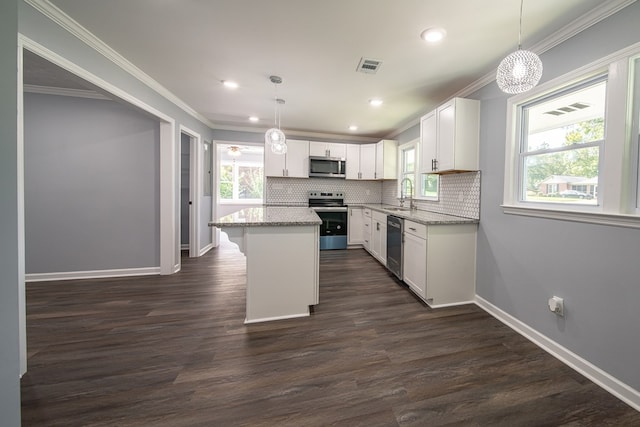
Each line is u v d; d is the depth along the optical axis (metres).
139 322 2.17
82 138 3.17
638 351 1.34
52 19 1.71
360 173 5.17
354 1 1.56
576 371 1.60
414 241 2.75
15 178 0.81
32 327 2.07
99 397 1.37
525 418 1.26
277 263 2.24
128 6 1.65
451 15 1.66
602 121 1.60
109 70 2.23
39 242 3.11
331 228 4.98
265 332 2.04
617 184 1.44
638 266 1.34
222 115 4.14
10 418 0.81
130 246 3.38
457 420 1.25
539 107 2.02
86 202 3.22
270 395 1.40
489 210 2.42
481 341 1.93
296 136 5.21
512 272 2.15
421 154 3.19
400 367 1.63
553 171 1.91
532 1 1.50
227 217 2.47
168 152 3.34
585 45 1.61
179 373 1.56
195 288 2.96
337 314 2.36
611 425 1.23
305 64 2.36
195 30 1.89
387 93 3.01
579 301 1.62
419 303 2.61
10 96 0.79
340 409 1.31
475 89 2.63
